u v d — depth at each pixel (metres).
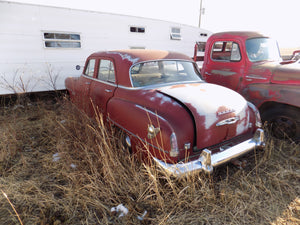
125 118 2.87
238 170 2.86
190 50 8.27
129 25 6.70
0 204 2.45
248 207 2.34
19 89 5.48
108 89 3.47
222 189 2.55
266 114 3.77
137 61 3.21
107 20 6.31
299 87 3.30
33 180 2.82
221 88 3.12
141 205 2.38
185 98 2.60
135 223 2.17
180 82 3.38
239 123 2.77
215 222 2.18
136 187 2.54
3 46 5.10
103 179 2.66
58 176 2.90
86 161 2.94
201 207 2.36
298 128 3.42
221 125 2.55
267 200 2.43
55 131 3.91
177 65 3.60
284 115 3.52
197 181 2.59
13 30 5.12
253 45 4.18
